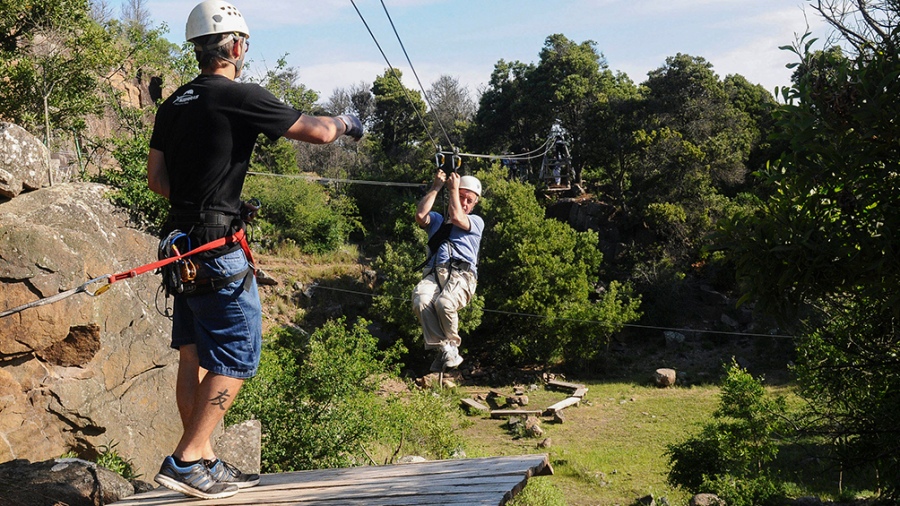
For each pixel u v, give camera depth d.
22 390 11.49
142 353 13.05
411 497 3.36
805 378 15.60
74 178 19.25
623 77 64.69
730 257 9.99
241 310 3.68
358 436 20.84
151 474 12.87
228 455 12.45
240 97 3.54
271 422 19.61
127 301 12.93
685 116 53.66
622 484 27.80
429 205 5.60
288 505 3.47
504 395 39.38
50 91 23.05
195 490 3.70
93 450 12.12
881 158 8.94
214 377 3.67
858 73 8.69
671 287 45.38
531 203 43.97
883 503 12.66
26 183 12.95
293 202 50.69
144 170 16.41
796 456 27.55
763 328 43.66
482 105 61.84
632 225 50.19
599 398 38.81
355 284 46.75
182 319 3.90
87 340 12.00
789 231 9.38
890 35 9.49
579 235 44.69
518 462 3.98
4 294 11.34
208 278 3.60
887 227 8.70
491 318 42.62
